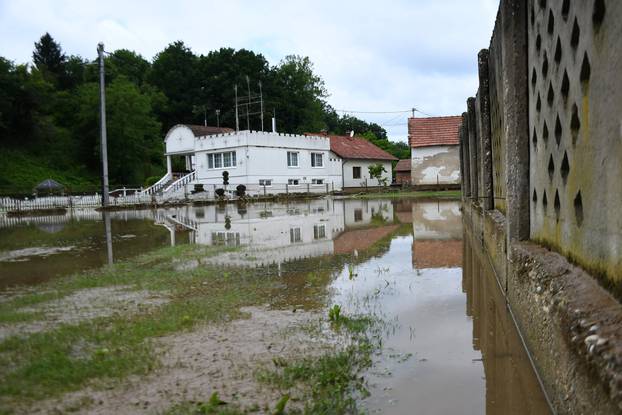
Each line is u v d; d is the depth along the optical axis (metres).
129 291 7.05
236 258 9.81
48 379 3.90
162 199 35.91
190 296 6.68
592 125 2.89
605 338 2.33
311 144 45.56
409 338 4.88
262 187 39.59
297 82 79.19
